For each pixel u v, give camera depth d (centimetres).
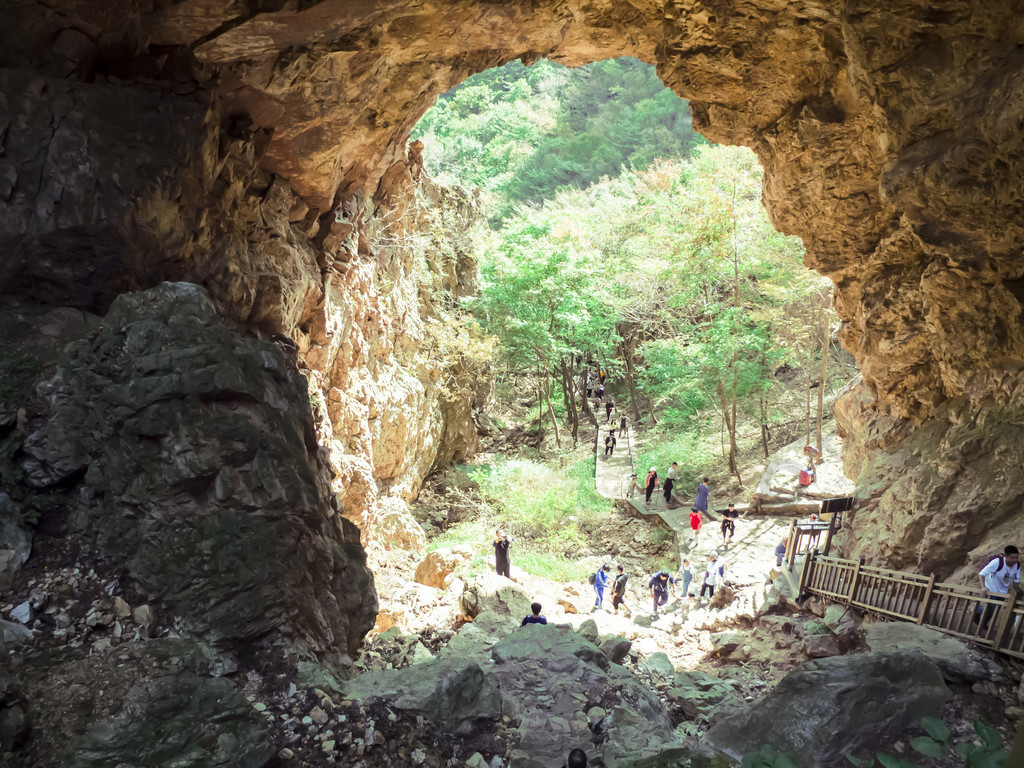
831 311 2177
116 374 667
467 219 3334
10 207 768
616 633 1378
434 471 2816
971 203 977
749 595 1545
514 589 1347
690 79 1301
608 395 4178
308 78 1112
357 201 1695
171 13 904
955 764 641
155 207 855
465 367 2975
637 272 3098
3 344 726
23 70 789
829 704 686
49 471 647
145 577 612
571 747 640
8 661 525
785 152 1327
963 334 1123
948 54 948
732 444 2434
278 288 1139
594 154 5959
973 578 980
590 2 1151
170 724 520
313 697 607
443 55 1245
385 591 1459
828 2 1045
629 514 2439
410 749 593
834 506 1344
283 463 685
